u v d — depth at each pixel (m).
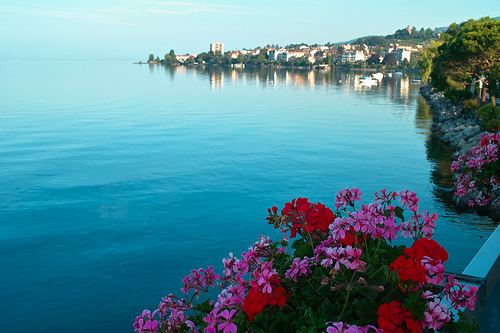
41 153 50.03
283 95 128.62
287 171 42.31
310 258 2.92
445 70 63.25
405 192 3.23
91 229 28.05
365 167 43.12
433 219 3.10
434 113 83.75
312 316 2.47
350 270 2.67
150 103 105.88
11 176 40.03
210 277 3.44
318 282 2.79
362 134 62.69
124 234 27.23
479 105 62.12
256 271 2.73
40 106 97.25
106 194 35.19
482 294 3.14
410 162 44.31
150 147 54.28
